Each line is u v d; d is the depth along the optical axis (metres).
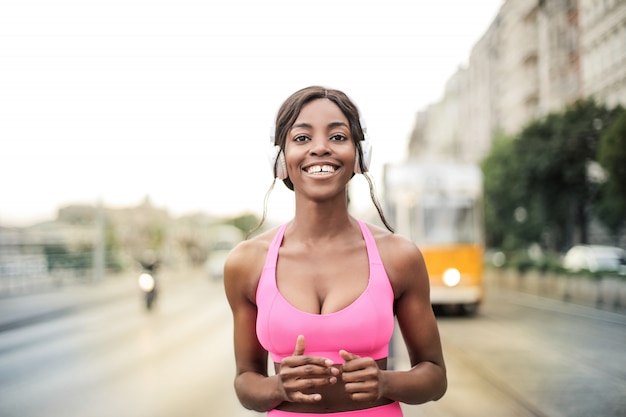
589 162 22.16
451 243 13.94
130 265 37.94
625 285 15.20
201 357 9.13
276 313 1.62
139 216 67.88
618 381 6.93
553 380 7.02
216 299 20.62
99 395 6.69
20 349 10.56
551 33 32.69
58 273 26.69
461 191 14.15
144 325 13.53
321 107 1.71
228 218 88.12
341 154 1.67
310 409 1.63
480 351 9.18
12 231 25.45
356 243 1.71
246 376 1.70
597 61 26.23
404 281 1.69
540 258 23.08
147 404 6.21
